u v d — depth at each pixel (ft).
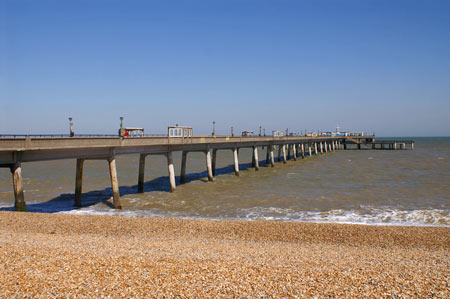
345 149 470.39
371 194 114.62
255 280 33.35
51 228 63.41
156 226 67.36
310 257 43.98
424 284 33.27
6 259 38.04
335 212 88.22
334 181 148.77
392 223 77.20
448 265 41.01
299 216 83.97
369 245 57.31
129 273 34.47
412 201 102.53
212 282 32.71
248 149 614.75
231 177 168.86
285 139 254.68
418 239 61.05
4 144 66.80
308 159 295.48
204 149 152.46
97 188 132.36
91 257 39.40
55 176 174.40
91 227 65.36
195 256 41.47
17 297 28.71
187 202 102.12
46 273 33.91
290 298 29.68
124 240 54.44
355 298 29.94
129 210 91.81
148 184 142.92
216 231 64.69
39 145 74.43
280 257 43.16
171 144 123.75
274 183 143.74
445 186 131.85
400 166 217.77
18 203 73.46
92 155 91.81
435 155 332.39
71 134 88.33
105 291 30.27
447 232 65.82
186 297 29.45
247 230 65.57
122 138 99.76
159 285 31.73
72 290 30.30
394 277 34.96
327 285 32.50
